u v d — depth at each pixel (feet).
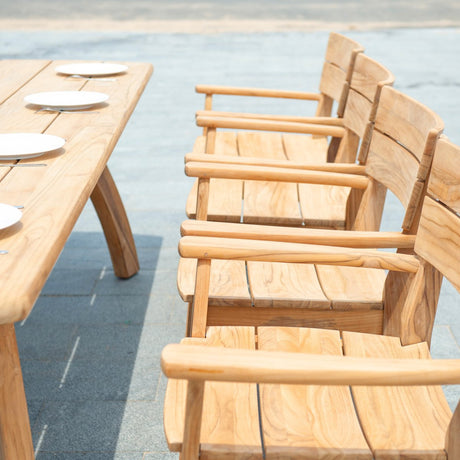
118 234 8.70
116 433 6.16
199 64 23.34
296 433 3.91
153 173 13.26
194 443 3.57
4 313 3.27
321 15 40.40
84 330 7.89
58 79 8.32
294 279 5.77
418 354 4.79
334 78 9.16
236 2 48.06
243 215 6.82
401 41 29.32
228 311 5.41
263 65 23.30
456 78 21.66
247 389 4.29
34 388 6.81
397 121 5.83
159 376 7.04
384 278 5.87
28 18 37.29
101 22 35.78
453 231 4.35
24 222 4.15
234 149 9.07
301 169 6.57
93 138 5.88
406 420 4.07
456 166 4.37
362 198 6.38
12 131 6.10
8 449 4.06
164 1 48.29
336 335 5.00
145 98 18.94
